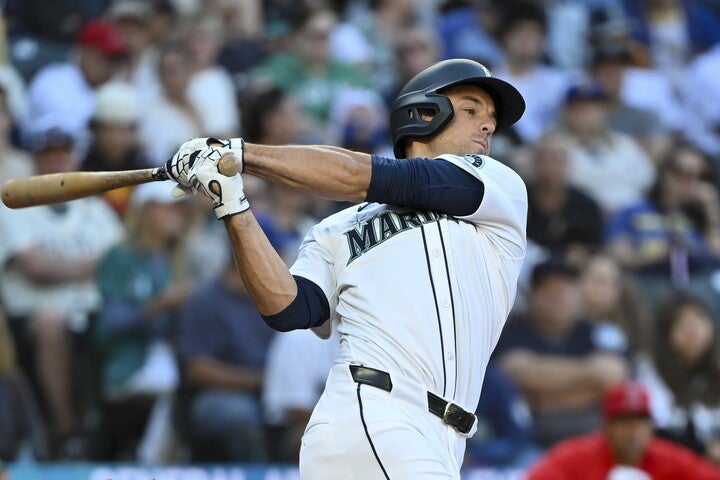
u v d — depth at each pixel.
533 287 28.81
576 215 32.25
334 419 11.56
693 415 28.73
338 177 11.58
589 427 27.98
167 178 11.83
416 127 12.68
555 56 41.50
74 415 25.95
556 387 28.25
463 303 11.88
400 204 11.91
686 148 37.50
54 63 34.16
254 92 32.03
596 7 42.66
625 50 40.25
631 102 39.47
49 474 24.28
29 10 34.94
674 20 44.50
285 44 36.19
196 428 25.38
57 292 26.70
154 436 25.78
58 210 27.17
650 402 23.98
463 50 39.69
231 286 26.14
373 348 11.69
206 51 34.50
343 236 12.27
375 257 11.98
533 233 31.83
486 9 40.09
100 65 32.88
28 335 26.05
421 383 11.62
